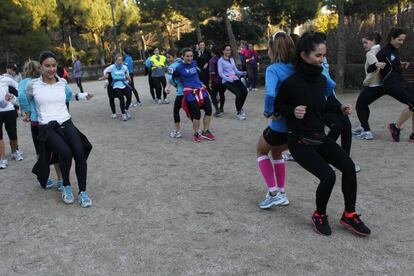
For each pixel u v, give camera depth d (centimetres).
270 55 407
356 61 1582
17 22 2941
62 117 499
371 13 2400
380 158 627
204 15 2708
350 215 392
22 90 514
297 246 375
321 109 385
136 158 705
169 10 3077
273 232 405
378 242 376
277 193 461
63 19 3831
